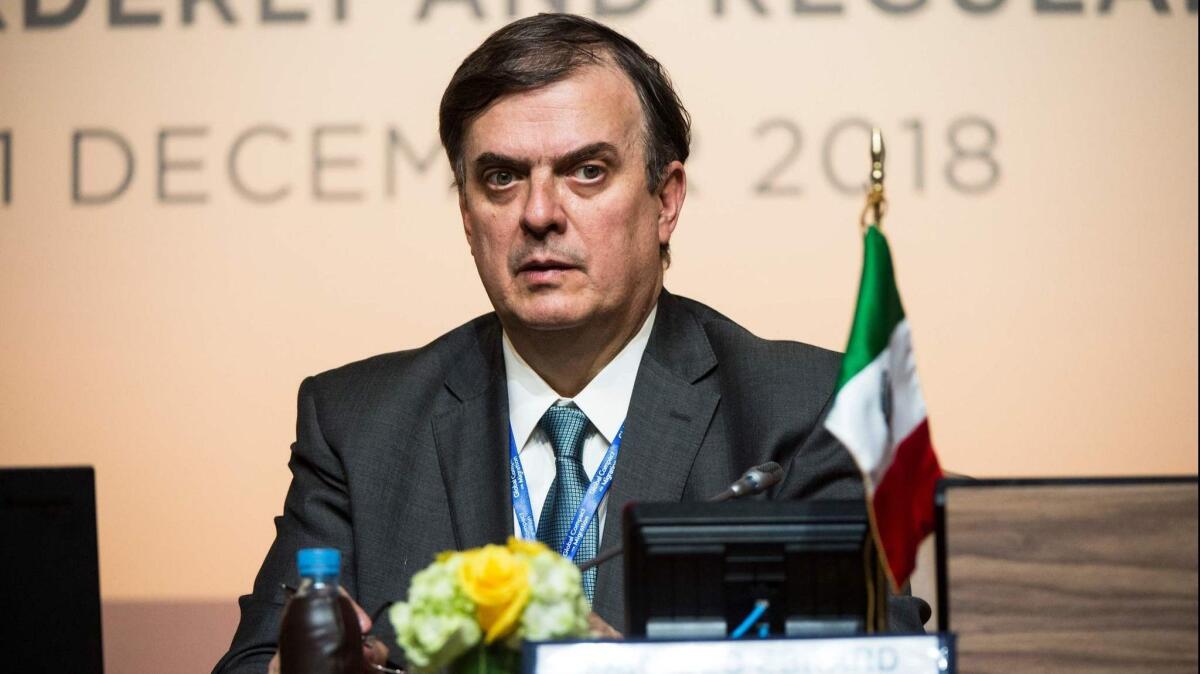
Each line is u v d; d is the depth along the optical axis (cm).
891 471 565
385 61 1309
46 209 1330
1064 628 535
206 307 1319
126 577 1315
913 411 583
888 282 583
